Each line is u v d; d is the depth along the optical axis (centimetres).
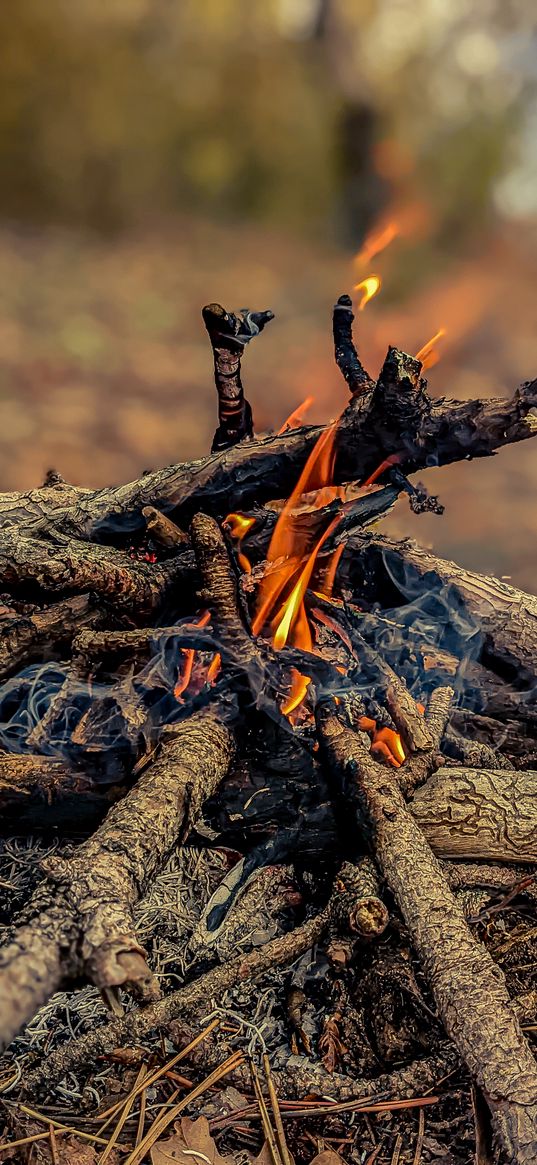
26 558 176
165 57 1062
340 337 199
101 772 168
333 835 166
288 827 167
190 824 151
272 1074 147
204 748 160
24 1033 153
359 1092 145
